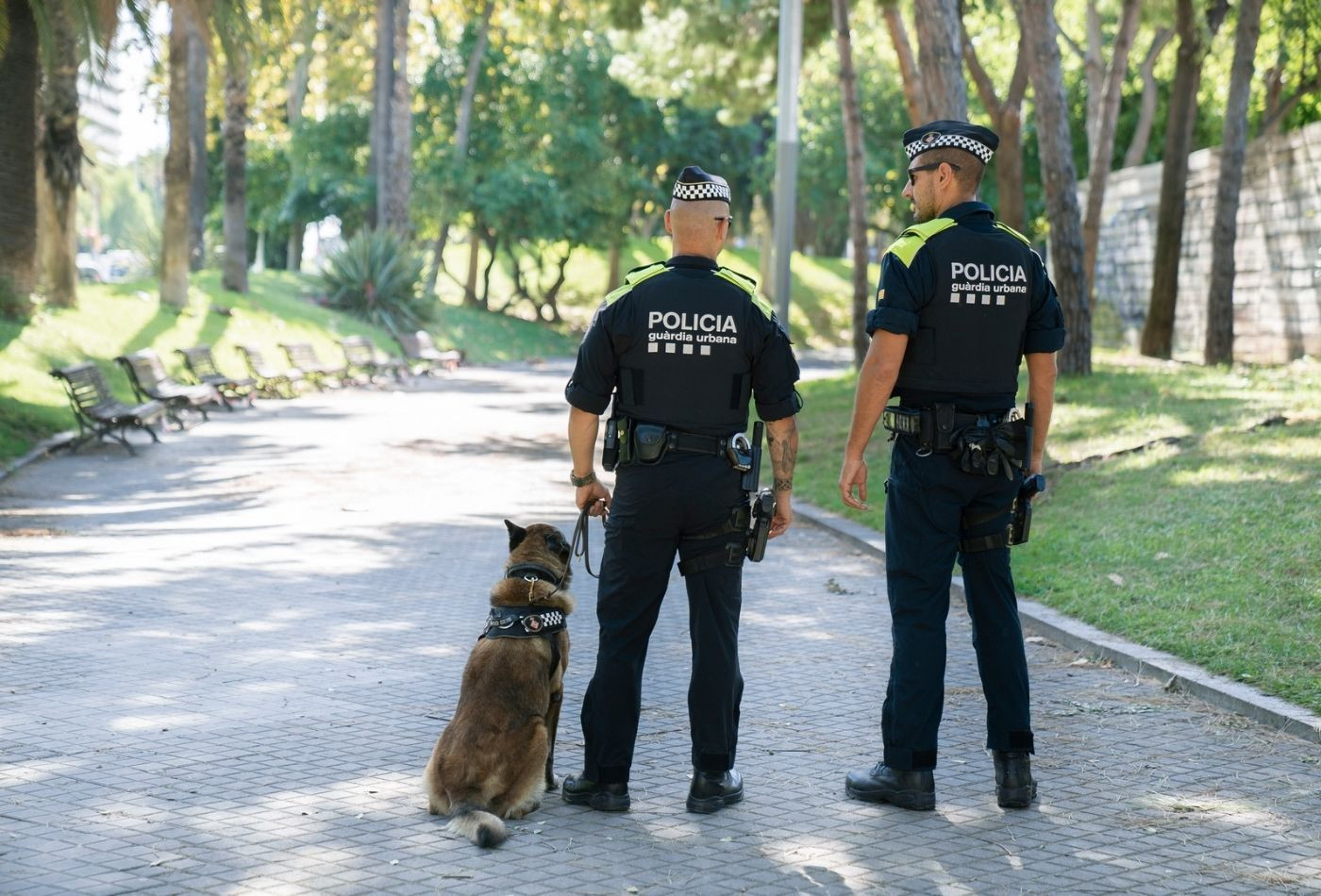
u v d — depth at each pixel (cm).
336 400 2608
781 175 1809
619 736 471
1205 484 1023
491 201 4531
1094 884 405
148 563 967
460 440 1923
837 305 5500
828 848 435
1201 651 663
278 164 5300
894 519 482
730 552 469
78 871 407
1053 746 550
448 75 4725
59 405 1898
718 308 463
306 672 670
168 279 2853
